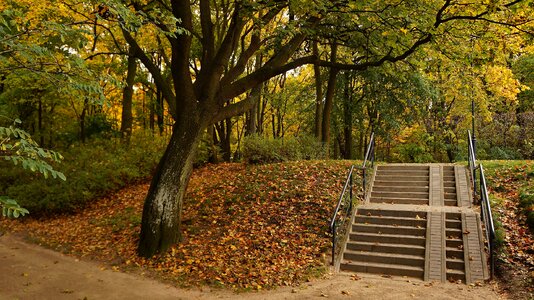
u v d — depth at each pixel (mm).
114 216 13672
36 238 12672
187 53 10102
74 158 17875
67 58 5379
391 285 7617
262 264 8703
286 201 12000
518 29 8891
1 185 17578
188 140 10227
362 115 24125
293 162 15578
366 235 9641
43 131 21484
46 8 9422
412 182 12930
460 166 13633
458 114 23641
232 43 10633
